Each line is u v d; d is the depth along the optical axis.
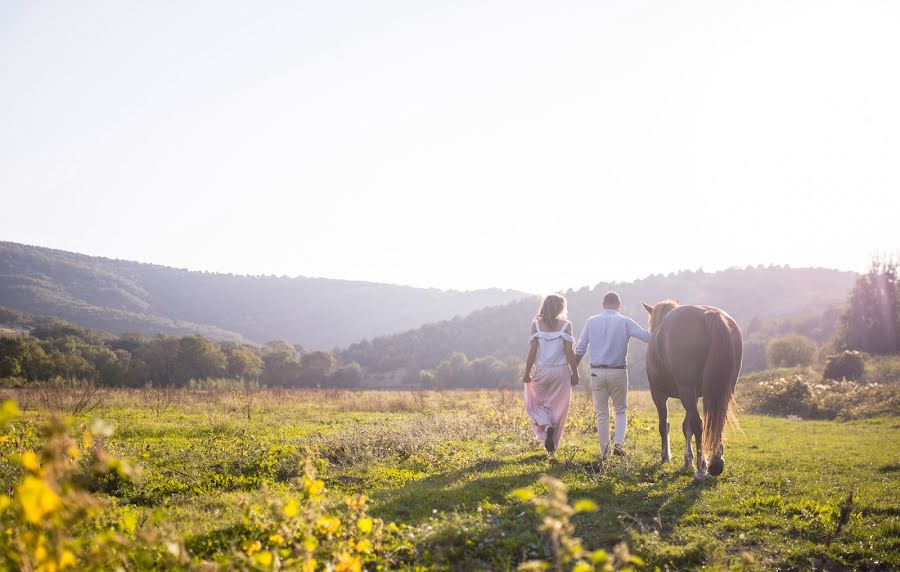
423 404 19.02
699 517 5.53
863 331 39.47
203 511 5.53
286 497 3.71
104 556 2.71
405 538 4.65
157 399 17.47
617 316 8.05
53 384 20.41
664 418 7.89
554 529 2.40
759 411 19.50
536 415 8.00
